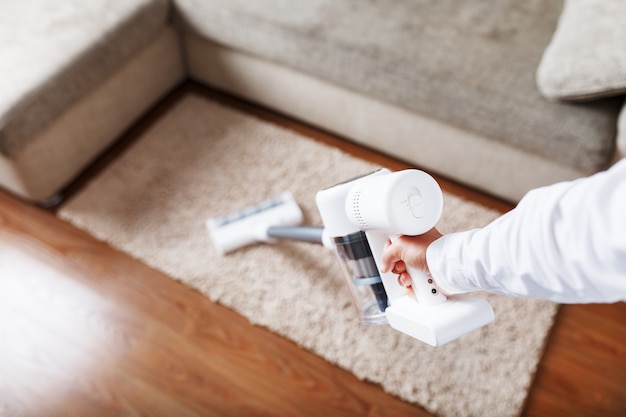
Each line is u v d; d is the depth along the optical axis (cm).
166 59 185
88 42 155
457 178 170
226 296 150
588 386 138
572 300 68
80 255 159
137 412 135
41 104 147
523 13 161
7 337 146
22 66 149
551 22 159
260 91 185
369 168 175
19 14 162
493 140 154
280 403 136
